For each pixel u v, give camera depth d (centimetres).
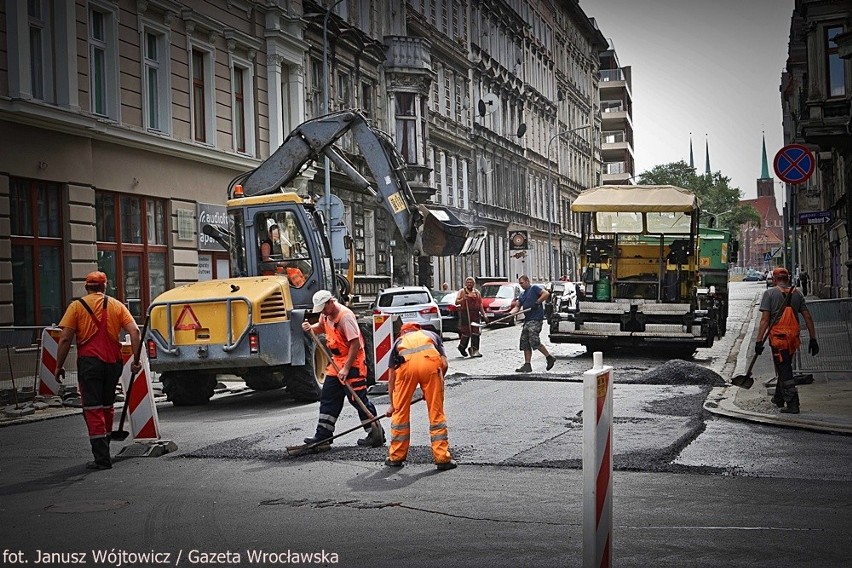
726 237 3678
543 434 1223
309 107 3738
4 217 2105
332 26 3916
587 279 2658
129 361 1198
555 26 8588
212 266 2973
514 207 6881
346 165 2017
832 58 3634
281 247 1844
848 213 3762
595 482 432
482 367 2320
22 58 2138
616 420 1338
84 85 2372
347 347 1154
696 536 728
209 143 3008
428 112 5084
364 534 753
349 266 2047
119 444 1260
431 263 4991
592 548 430
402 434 1034
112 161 2519
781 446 1129
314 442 1123
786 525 759
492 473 986
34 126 2197
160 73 2766
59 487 969
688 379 1811
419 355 1023
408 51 4588
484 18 6312
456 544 718
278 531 767
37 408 1739
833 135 3625
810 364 1844
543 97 7850
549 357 2141
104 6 2480
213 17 3050
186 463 1088
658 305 2388
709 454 1076
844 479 937
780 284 1399
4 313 2091
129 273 2603
